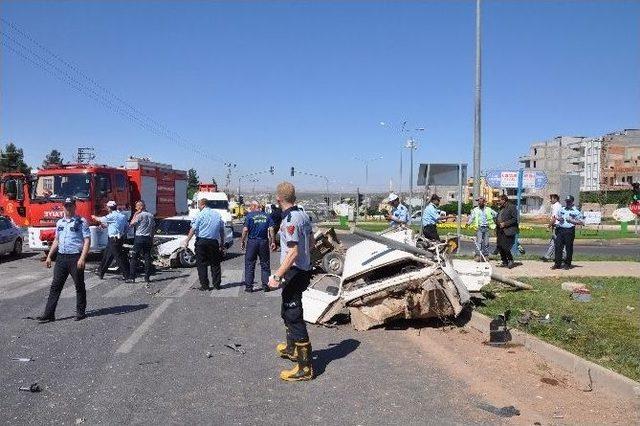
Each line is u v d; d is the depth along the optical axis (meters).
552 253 15.86
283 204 6.04
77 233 8.65
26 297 10.78
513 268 13.95
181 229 16.69
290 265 5.82
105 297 10.77
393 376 6.08
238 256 19.12
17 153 88.12
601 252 22.34
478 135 18.14
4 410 5.05
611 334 7.20
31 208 17.48
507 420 4.89
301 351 5.91
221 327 8.34
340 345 7.36
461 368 6.34
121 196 19.19
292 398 5.41
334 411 5.09
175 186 25.16
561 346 6.73
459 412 5.07
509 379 5.96
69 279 13.27
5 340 7.45
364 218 58.78
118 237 12.94
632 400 5.34
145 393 5.51
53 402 5.25
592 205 66.00
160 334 7.86
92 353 6.87
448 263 8.64
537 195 76.94
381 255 8.63
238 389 5.66
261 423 4.82
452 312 8.16
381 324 8.33
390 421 4.87
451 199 93.00
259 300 10.57
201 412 5.05
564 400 5.36
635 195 16.19
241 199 60.00
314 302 8.44
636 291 10.58
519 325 7.77
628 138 86.19
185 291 11.54
